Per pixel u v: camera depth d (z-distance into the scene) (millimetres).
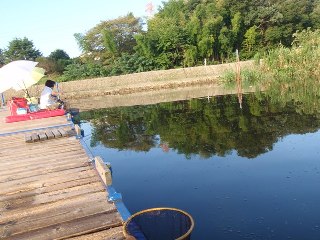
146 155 8312
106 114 15773
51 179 5086
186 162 7426
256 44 33781
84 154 6332
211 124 11203
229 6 33875
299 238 4156
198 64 31547
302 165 6590
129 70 30484
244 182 6008
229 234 4363
